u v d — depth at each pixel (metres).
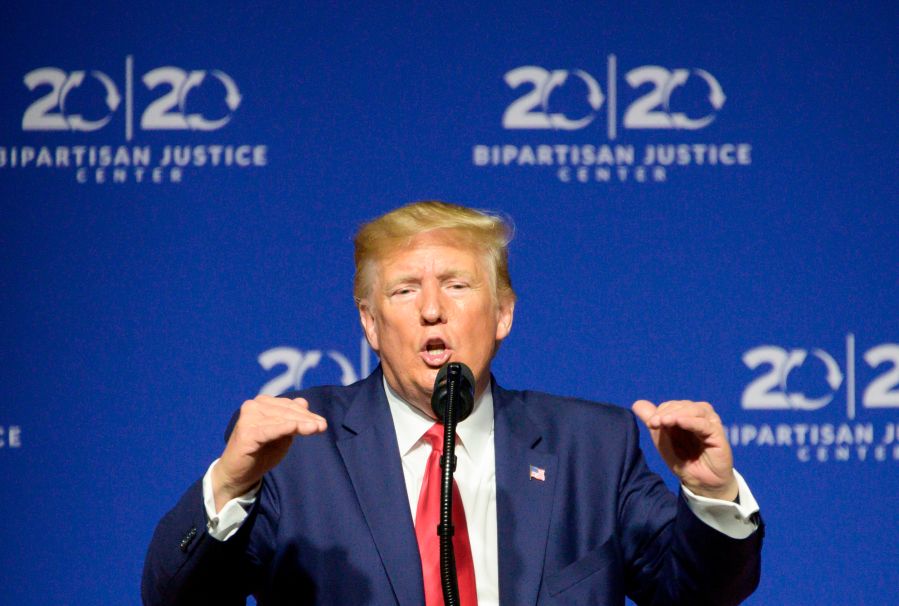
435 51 12.98
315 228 12.88
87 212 12.76
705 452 6.68
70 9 12.80
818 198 12.84
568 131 12.94
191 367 12.77
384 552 7.33
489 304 7.61
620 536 7.75
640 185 12.90
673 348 12.84
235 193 12.85
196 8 12.88
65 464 12.63
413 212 7.66
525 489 7.65
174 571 6.78
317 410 8.05
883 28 12.90
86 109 12.80
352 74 12.95
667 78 12.92
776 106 12.88
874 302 12.78
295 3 12.95
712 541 6.86
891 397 12.73
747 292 12.83
